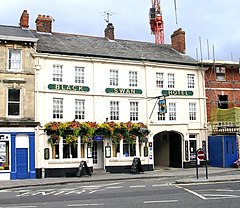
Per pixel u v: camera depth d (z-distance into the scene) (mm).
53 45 28266
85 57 27875
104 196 14930
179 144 31547
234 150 31469
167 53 33406
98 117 28031
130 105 29406
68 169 26438
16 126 25234
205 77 33031
